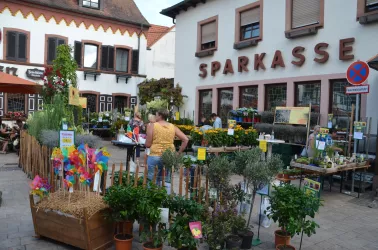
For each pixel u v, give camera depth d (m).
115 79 22.14
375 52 9.32
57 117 8.03
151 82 18.81
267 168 4.48
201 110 15.76
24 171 9.00
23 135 9.30
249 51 13.20
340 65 10.16
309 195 4.23
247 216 5.75
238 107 13.62
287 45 11.73
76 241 4.05
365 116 9.45
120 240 4.03
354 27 9.81
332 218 5.94
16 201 6.14
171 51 24.94
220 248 4.21
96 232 4.04
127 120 16.53
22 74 19.03
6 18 18.47
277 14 12.07
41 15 19.44
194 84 15.95
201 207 4.08
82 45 20.84
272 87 12.48
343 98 10.19
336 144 8.66
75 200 4.25
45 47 19.62
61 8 19.83
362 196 7.50
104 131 19.67
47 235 4.34
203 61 15.45
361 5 9.61
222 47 14.39
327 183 8.73
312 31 10.75
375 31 9.31
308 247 4.62
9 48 18.61
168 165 4.80
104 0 22.17
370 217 6.05
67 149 4.26
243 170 4.68
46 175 6.50
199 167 4.91
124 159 11.82
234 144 9.68
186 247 3.93
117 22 21.97
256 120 12.27
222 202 4.52
